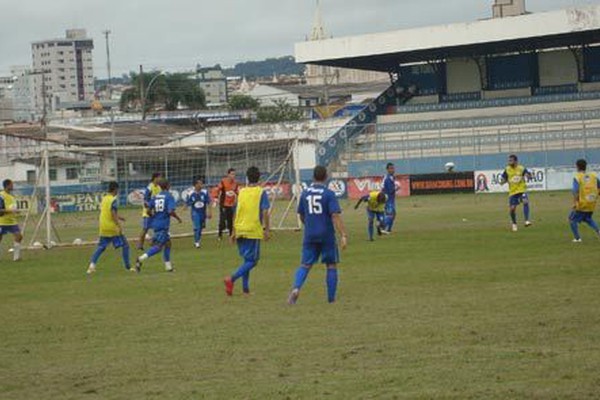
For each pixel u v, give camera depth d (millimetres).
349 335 14031
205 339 14328
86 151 40031
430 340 13328
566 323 14125
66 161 74125
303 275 17672
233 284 20016
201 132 87250
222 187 36438
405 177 68562
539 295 17141
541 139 70375
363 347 13078
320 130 86062
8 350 14219
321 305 17297
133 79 146750
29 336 15445
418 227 37469
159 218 25234
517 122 74000
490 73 83500
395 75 99062
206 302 18562
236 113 125312
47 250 35594
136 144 87500
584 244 26938
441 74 85750
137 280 23375
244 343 13836
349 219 45844
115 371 12375
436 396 10273
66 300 20047
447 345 12922
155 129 101438
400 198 64250
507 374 11102
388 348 12922
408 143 74625
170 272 25078
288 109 126375
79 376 12180
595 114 72750
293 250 30594
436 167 72500
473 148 72312
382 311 16188
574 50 80375
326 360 12367
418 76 87250
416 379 11078
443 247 28359
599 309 15312
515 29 74562
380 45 79438
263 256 28656
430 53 82562
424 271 22188
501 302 16516
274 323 15492
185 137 87312
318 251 17734
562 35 74500
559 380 10711
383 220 33688
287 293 19438
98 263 28906
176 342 14211
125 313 17531
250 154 66500
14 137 87625
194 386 11312
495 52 82625
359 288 19531
